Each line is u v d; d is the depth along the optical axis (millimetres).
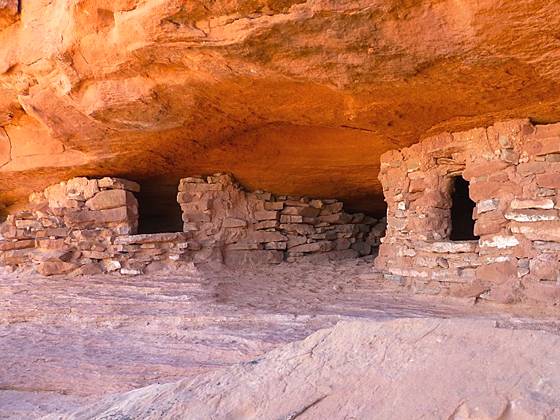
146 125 5645
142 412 1976
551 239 4461
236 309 5277
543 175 4582
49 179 7734
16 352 4328
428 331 1945
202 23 3879
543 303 4410
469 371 1646
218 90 4859
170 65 4566
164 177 8031
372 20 3541
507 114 4828
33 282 6715
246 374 2057
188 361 3967
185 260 7402
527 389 1496
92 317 5246
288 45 3879
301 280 6973
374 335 2031
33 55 5320
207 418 1812
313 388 1809
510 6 3205
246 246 8070
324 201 8883
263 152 7273
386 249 6488
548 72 3898
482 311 4637
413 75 4125
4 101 6457
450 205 5758
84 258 7176
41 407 3115
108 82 4980
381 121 5402
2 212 9852
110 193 7258
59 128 6113
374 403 1645
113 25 4438
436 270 5430
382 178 6527
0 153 7316
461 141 5293
